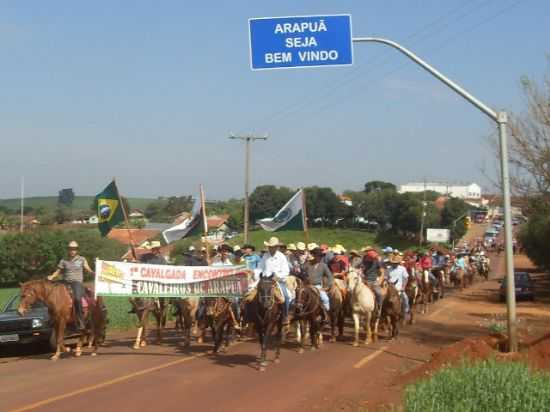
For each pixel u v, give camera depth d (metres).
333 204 83.62
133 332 22.36
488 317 27.44
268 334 14.13
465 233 108.00
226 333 16.66
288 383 12.53
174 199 88.19
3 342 16.72
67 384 12.23
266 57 14.30
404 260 26.66
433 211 93.62
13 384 12.25
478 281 61.34
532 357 13.13
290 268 18.41
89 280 35.72
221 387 12.05
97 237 59.06
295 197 22.70
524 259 96.19
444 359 13.02
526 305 35.16
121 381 12.52
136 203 110.75
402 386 12.09
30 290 15.02
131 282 15.89
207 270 16.20
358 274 19.05
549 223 44.31
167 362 14.91
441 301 36.94
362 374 13.66
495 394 8.52
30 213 119.31
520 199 30.77
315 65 14.30
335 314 18.95
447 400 8.61
